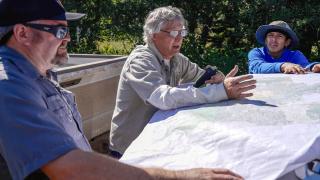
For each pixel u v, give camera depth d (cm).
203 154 160
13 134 142
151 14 298
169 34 289
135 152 174
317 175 139
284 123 166
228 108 202
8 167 147
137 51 290
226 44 932
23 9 160
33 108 147
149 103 261
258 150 150
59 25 166
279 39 398
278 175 138
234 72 241
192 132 176
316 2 870
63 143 144
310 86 238
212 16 922
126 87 283
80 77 332
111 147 299
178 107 228
